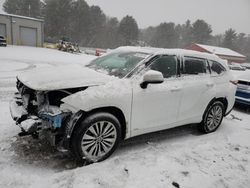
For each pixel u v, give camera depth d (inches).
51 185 115.6
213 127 202.4
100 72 159.2
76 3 3142.2
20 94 153.5
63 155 143.3
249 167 148.8
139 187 119.3
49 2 2999.5
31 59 692.1
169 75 166.1
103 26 3511.3
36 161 135.3
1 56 691.4
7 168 126.6
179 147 166.6
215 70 201.8
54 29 2938.0
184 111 174.2
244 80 291.3
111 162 137.2
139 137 178.4
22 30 1437.0
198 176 133.5
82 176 122.6
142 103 146.8
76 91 135.0
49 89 127.0
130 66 155.7
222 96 200.7
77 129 127.3
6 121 186.5
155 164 140.9
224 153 163.6
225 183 130.0
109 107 136.6
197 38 4394.7
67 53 1224.2
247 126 230.7
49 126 125.2
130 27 3452.3
